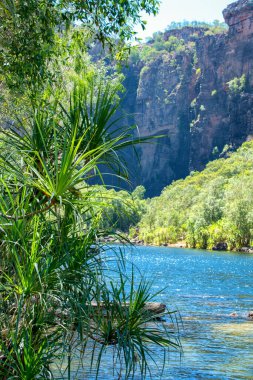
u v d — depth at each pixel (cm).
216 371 1133
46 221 484
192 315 2002
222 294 2889
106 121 512
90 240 490
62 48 788
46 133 520
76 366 1015
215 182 12506
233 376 1101
